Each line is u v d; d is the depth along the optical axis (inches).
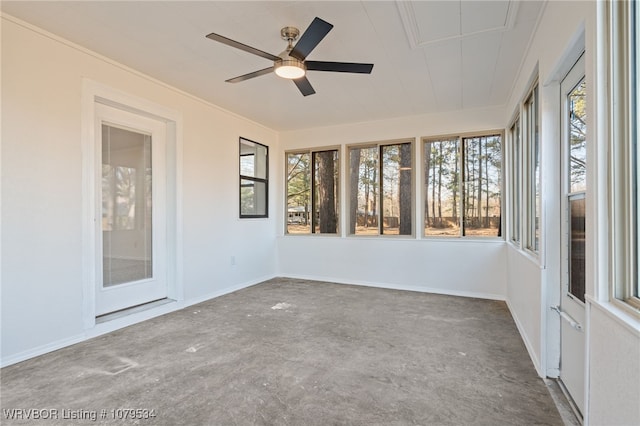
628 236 50.8
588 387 58.8
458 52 121.2
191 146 169.8
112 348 113.6
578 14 65.8
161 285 161.6
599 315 54.2
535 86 113.7
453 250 192.9
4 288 100.1
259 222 224.1
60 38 113.2
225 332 129.6
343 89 159.2
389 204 214.5
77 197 119.2
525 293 118.3
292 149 240.5
